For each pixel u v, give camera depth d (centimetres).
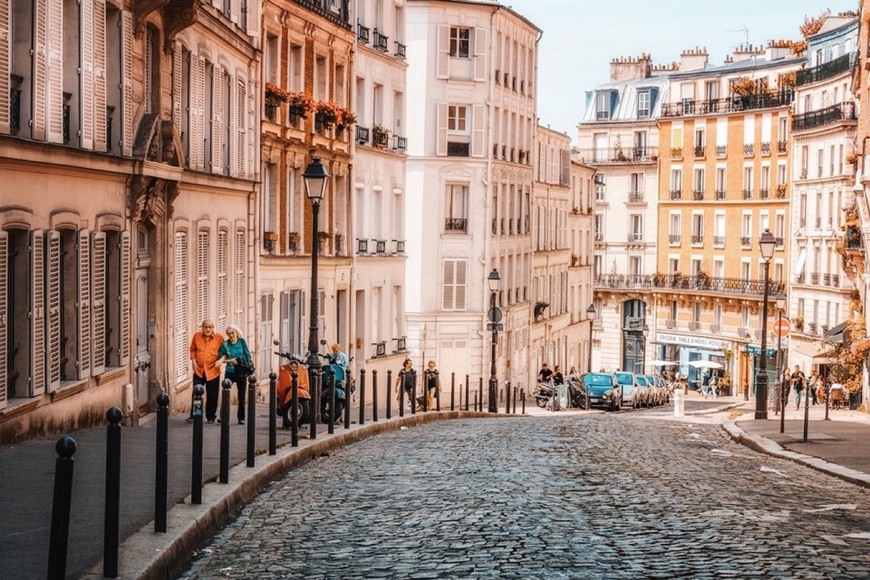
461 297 6912
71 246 2072
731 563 1162
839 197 8094
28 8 1834
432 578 1109
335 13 4641
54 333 1975
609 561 1174
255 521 1423
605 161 11088
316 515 1468
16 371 1858
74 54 2073
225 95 3288
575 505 1544
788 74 9350
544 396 6094
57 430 1997
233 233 3369
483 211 6950
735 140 9862
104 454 1756
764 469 2116
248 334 3581
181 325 2780
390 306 5478
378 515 1467
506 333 7406
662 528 1362
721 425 3419
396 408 4531
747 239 9731
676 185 10500
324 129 4456
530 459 2144
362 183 5062
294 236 4156
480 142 6925
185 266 2823
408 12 6775
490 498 1605
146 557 1064
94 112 2164
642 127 10950
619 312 10931
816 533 1340
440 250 6844
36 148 1828
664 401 7206
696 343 10156
